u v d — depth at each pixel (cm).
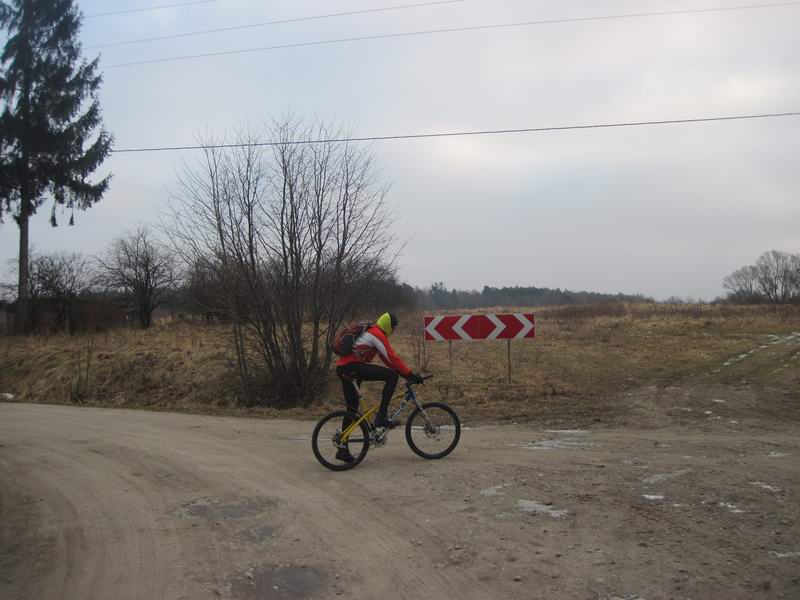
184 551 482
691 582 398
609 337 2264
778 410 1047
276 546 488
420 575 427
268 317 1312
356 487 645
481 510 555
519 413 1093
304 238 1312
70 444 927
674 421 985
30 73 2805
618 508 546
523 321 1344
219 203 1300
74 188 2877
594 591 392
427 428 761
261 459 789
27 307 2841
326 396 1339
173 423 1117
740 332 2509
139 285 3259
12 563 468
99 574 443
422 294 3397
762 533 475
